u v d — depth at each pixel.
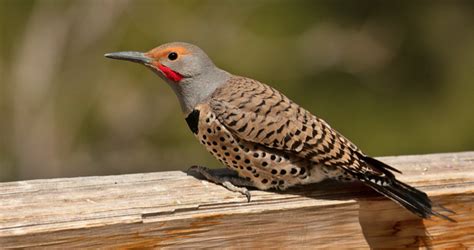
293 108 5.73
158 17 15.69
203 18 15.73
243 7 15.85
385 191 5.20
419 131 14.63
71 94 15.52
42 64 15.53
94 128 15.35
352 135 14.71
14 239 4.46
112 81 15.54
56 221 4.59
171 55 5.91
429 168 5.77
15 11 15.71
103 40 15.66
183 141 15.07
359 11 15.87
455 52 15.45
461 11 15.60
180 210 4.82
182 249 4.84
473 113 14.84
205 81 5.91
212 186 5.29
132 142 15.20
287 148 5.56
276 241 5.03
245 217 4.93
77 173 15.12
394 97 15.16
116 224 4.64
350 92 15.22
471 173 5.66
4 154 15.11
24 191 4.95
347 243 5.19
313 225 5.10
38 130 15.26
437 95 15.12
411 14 15.71
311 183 5.67
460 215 5.38
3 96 15.33
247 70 15.27
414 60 15.45
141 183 5.25
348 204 5.15
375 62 15.48
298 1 15.96
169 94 15.33
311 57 15.56
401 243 5.29
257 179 5.64
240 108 5.68
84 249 4.60
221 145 5.75
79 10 15.66
